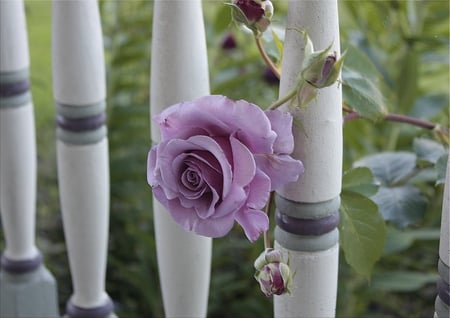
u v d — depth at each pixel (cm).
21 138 109
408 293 165
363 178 92
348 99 95
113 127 179
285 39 78
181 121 73
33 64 237
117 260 165
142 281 159
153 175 76
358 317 153
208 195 74
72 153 101
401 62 144
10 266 116
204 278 96
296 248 82
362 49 144
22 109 108
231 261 169
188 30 87
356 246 93
